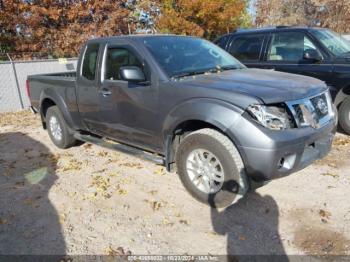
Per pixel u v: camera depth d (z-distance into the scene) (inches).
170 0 758.5
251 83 144.5
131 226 139.8
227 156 135.2
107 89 180.4
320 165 184.2
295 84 146.6
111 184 178.1
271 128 127.1
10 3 688.4
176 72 160.2
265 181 134.2
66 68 487.5
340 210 141.5
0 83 428.5
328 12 1042.1
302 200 150.5
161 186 172.1
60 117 228.2
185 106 144.3
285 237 126.9
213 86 141.4
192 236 131.2
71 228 140.6
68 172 197.9
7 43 723.4
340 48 244.4
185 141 148.9
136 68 156.3
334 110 159.6
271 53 260.7
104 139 212.5
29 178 193.5
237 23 868.6
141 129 168.7
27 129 312.5
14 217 151.9
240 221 138.3
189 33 742.5
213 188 145.7
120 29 776.3
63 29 737.0
